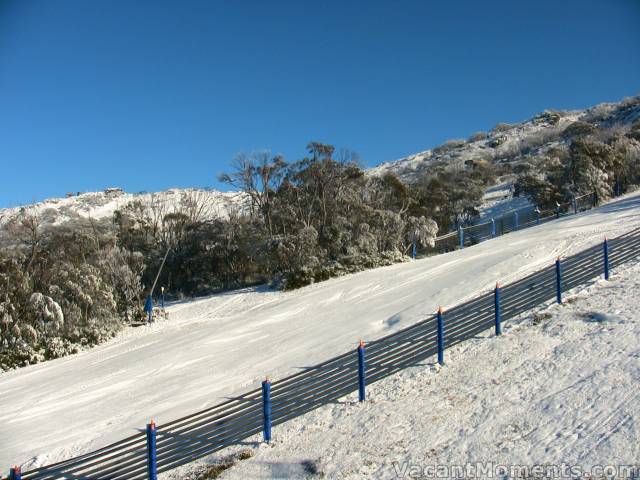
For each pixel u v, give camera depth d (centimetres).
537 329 1606
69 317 3391
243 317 3241
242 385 1819
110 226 5616
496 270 2566
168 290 4950
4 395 2428
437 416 1243
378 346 1478
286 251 3938
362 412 1345
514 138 13050
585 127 10306
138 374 2348
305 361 1931
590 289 1847
